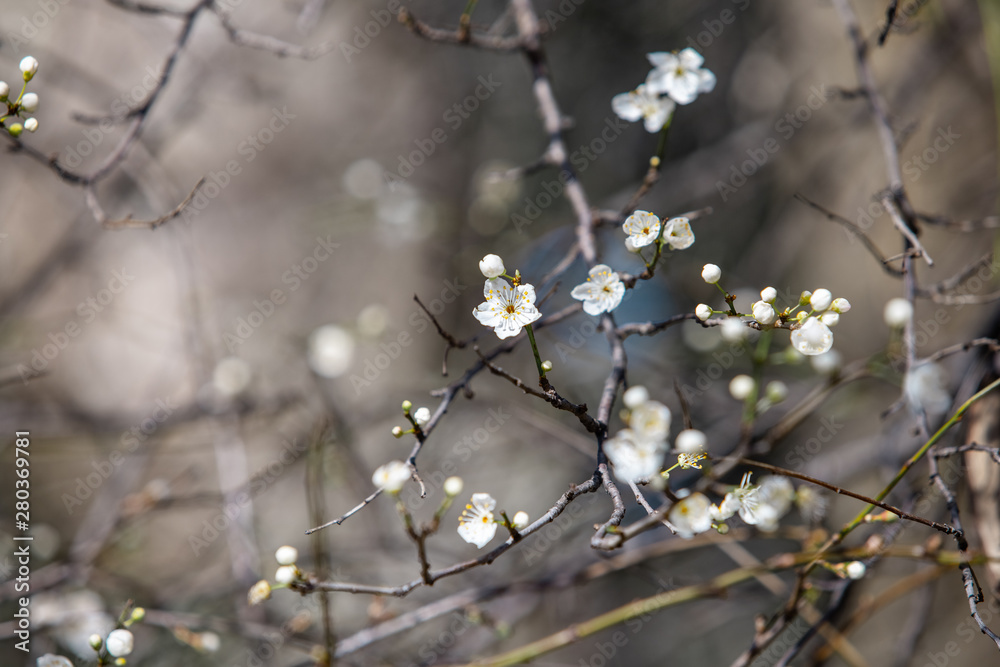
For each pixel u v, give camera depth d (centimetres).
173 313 148
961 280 104
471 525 97
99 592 119
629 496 125
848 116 131
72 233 133
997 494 105
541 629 135
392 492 96
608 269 98
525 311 97
